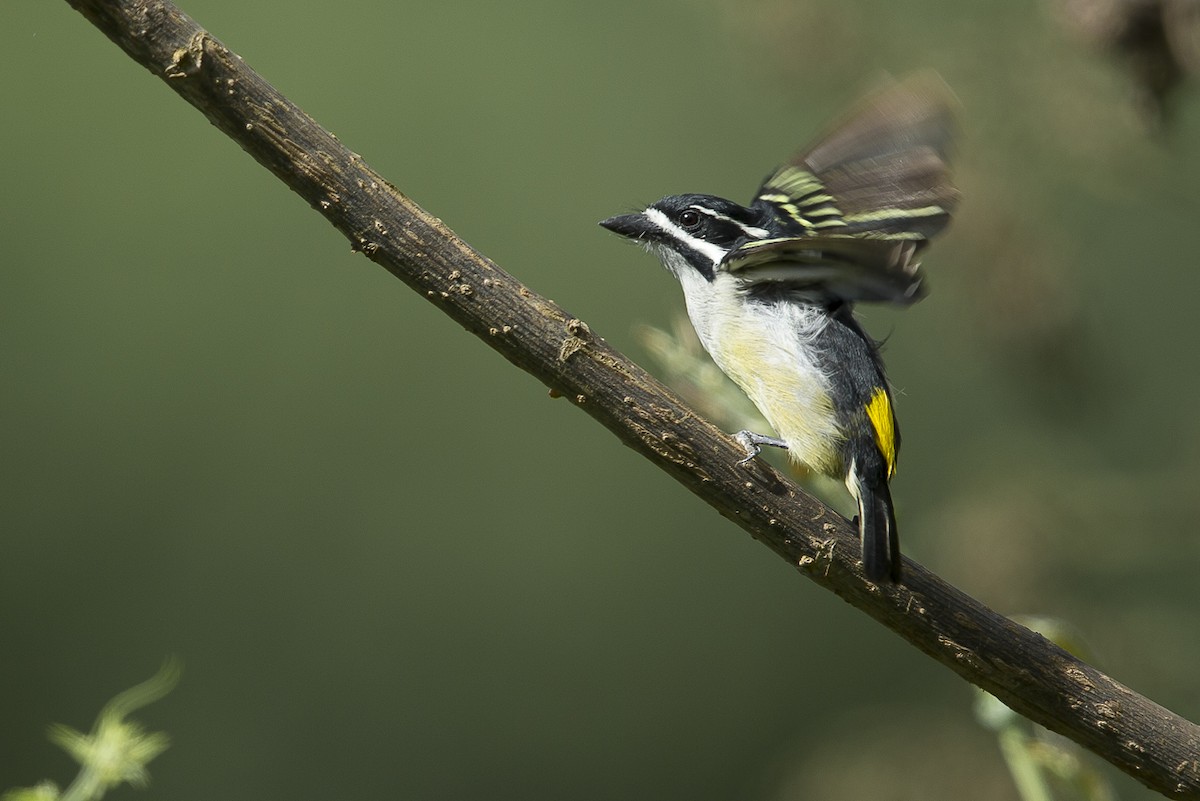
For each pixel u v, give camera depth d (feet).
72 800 19.33
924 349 57.41
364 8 66.85
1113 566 36.88
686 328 26.22
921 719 42.32
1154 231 51.67
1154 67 30.01
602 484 63.62
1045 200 36.60
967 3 37.24
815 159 23.82
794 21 36.65
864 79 36.76
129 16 17.52
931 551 39.65
